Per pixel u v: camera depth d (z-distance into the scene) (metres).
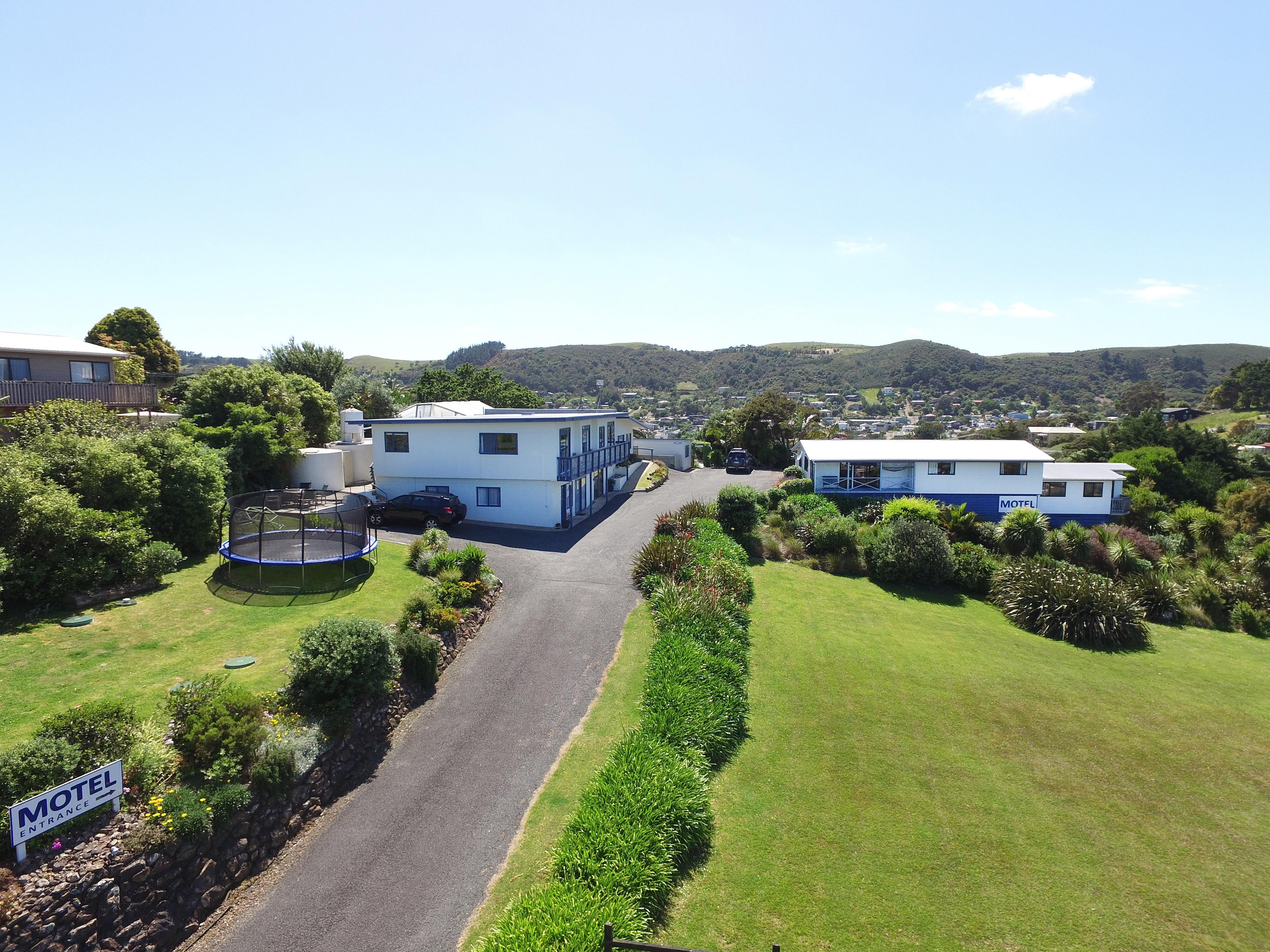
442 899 9.09
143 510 17.50
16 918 6.93
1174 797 13.02
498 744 12.84
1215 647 23.16
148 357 55.69
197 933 8.38
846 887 9.83
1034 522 30.03
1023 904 9.78
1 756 7.85
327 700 11.72
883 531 28.41
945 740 14.59
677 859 9.95
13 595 14.05
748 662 17.50
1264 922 9.74
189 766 9.46
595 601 20.06
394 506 27.44
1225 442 57.00
